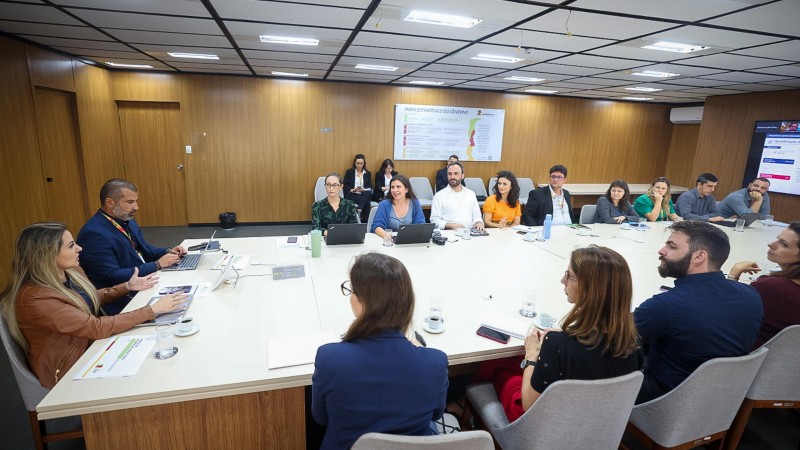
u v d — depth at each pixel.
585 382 1.08
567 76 5.14
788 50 3.26
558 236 3.44
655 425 1.40
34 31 3.45
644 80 5.19
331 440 1.02
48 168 4.27
